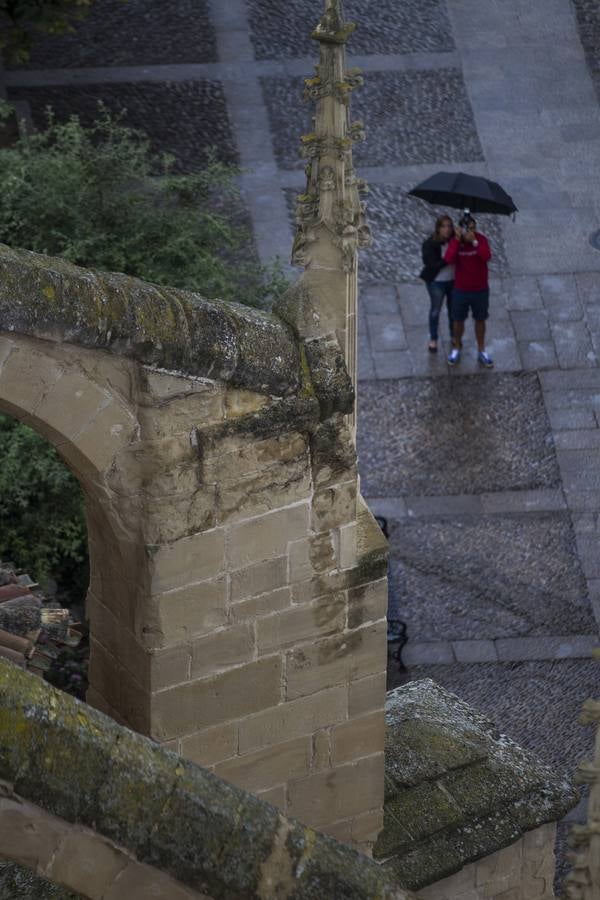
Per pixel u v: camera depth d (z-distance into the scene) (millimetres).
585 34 36062
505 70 34875
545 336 28172
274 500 10070
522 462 25578
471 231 26500
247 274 21781
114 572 10242
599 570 23641
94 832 6594
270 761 11016
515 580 23375
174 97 33562
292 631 10617
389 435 26000
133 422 9406
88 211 20859
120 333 9000
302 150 9781
